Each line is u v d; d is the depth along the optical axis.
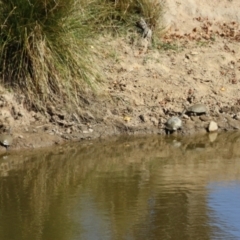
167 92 16.22
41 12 14.98
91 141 14.52
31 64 14.93
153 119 15.38
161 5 18.84
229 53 18.17
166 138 14.95
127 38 17.67
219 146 14.55
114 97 15.59
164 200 11.33
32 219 10.50
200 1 20.11
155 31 18.33
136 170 12.82
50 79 15.04
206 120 15.65
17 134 14.16
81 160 13.38
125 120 15.18
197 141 14.84
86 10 16.50
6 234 9.98
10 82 14.91
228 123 15.70
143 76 16.56
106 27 17.61
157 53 17.58
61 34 15.15
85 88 15.36
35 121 14.62
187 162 13.38
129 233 10.09
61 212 10.77
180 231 10.16
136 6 18.34
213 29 19.48
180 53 17.80
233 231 10.19
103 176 12.48
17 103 14.66
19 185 11.93
